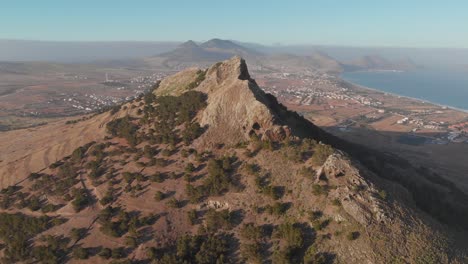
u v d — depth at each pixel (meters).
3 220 77.75
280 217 66.06
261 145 78.50
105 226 69.06
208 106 91.00
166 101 105.69
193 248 63.16
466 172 170.88
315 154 72.94
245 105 85.44
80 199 77.56
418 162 184.25
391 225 60.44
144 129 99.56
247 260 60.81
